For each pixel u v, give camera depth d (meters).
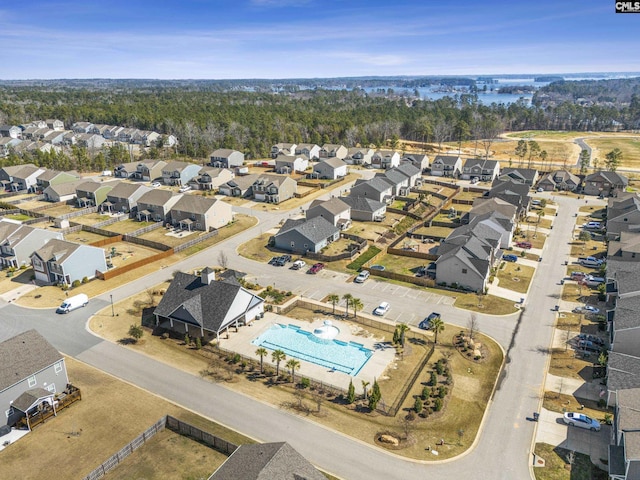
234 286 57.09
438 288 68.19
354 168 153.62
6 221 80.44
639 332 48.22
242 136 180.50
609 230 87.50
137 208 101.62
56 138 186.00
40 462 37.09
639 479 32.84
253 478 29.62
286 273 73.12
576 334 55.69
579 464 36.88
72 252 68.12
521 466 36.81
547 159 170.75
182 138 180.75
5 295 65.81
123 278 71.19
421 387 46.47
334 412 43.03
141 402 44.22
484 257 69.69
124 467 36.31
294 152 166.12
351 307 62.31
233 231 92.50
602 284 65.38
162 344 54.06
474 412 42.94
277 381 47.56
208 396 45.19
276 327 57.72
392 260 79.00
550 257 79.81
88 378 47.75
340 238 88.12
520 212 99.31
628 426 36.00
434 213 104.38
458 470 36.44
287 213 104.25
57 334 55.81
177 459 37.16
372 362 50.62
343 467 36.69
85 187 108.44
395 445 38.94
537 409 43.28
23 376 41.81
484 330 56.78
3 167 126.00
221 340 54.72
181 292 59.00
